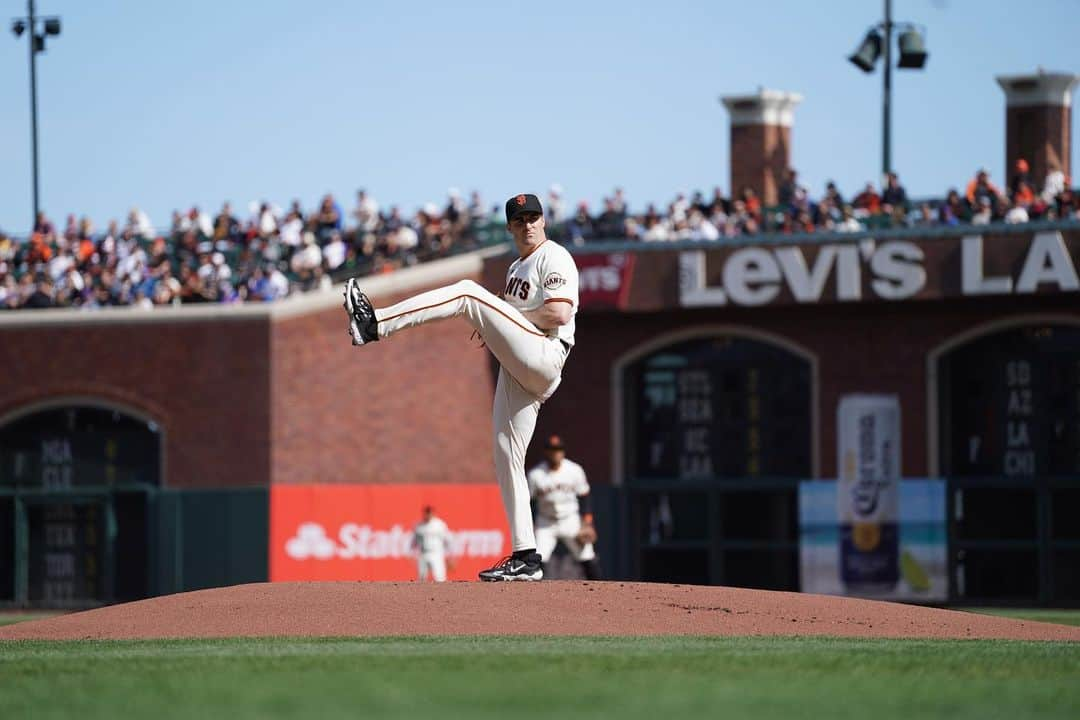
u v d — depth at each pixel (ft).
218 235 240.32
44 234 252.21
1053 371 208.23
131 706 43.62
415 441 222.69
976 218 212.43
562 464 126.11
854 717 41.01
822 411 214.90
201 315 221.46
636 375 224.53
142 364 223.30
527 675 49.49
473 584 78.38
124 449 225.56
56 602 226.38
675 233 224.12
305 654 58.18
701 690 45.83
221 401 220.43
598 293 218.18
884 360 213.05
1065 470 207.31
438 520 192.65
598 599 75.92
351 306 75.51
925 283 206.39
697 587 80.33
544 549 126.41
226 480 220.02
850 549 212.64
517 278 79.00
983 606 208.74
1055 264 201.36
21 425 229.66
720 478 220.02
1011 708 43.29
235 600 77.20
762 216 225.97
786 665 53.72
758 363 219.41
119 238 245.65
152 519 222.48
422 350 223.30
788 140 255.09
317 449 219.82
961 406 213.05
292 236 237.66
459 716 40.14
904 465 212.23
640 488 222.07
